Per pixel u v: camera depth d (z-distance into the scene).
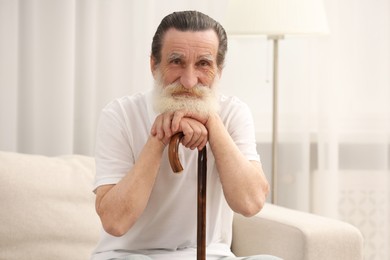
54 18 2.82
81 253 2.29
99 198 1.84
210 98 1.79
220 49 1.83
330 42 3.18
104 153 1.91
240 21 2.64
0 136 2.79
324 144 3.23
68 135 2.86
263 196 1.89
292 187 3.23
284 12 2.62
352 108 3.28
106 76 2.94
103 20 2.92
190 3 3.02
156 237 1.96
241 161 1.86
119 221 1.79
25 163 2.34
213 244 2.03
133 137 1.94
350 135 3.30
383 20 3.27
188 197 1.95
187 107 1.77
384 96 3.29
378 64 3.28
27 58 2.82
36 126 2.85
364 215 3.34
